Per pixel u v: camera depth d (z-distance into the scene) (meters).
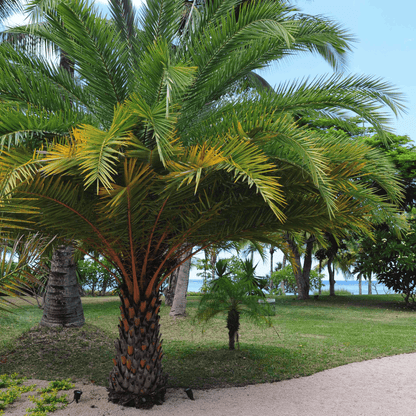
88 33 4.19
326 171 4.06
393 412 4.38
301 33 4.86
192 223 4.42
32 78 4.30
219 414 4.29
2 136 3.52
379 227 16.67
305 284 21.47
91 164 2.79
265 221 4.65
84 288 22.39
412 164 14.80
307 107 4.80
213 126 4.36
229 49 4.50
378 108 4.48
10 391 4.81
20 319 10.38
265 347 7.85
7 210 3.11
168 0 4.84
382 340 8.85
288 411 4.39
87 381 5.67
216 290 7.44
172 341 8.66
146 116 3.20
